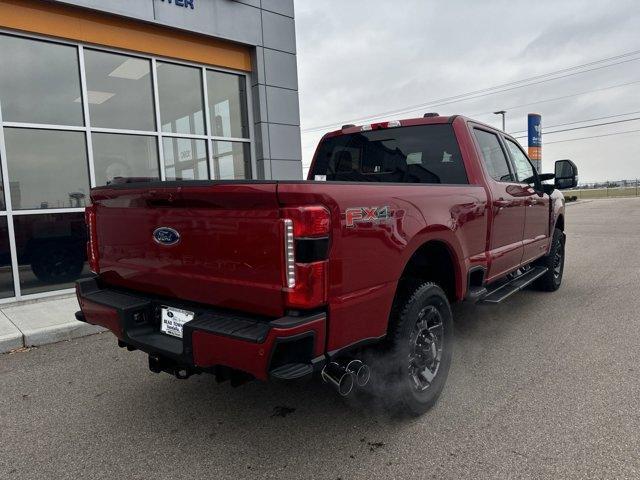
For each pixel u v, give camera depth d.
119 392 3.77
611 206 32.50
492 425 3.06
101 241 3.35
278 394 3.64
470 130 4.22
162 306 2.91
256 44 9.24
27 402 3.65
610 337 4.69
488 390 3.57
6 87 6.66
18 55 6.77
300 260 2.27
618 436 2.87
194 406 3.48
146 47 7.96
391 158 4.51
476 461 2.68
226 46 9.05
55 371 4.27
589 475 2.51
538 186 5.68
